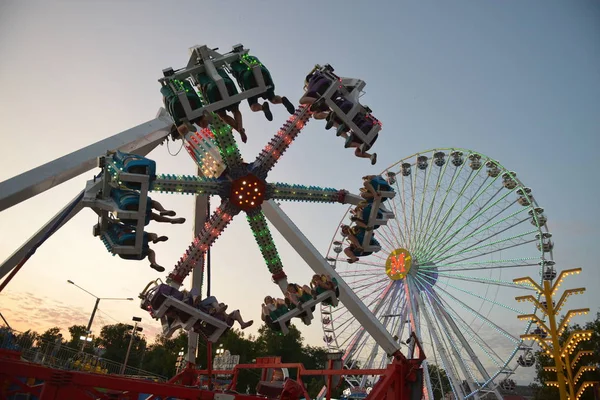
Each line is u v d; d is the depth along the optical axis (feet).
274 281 28.53
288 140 28.50
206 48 25.40
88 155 26.50
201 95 26.03
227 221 27.22
